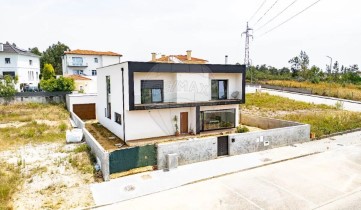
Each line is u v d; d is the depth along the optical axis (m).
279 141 16.50
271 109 30.36
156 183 11.08
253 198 9.84
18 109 28.45
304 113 27.61
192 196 10.00
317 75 65.88
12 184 10.44
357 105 34.00
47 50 84.44
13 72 43.00
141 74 18.30
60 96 33.31
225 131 21.05
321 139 18.44
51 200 9.52
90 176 11.66
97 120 27.08
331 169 12.76
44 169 12.30
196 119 19.84
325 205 9.38
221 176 11.94
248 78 63.97
